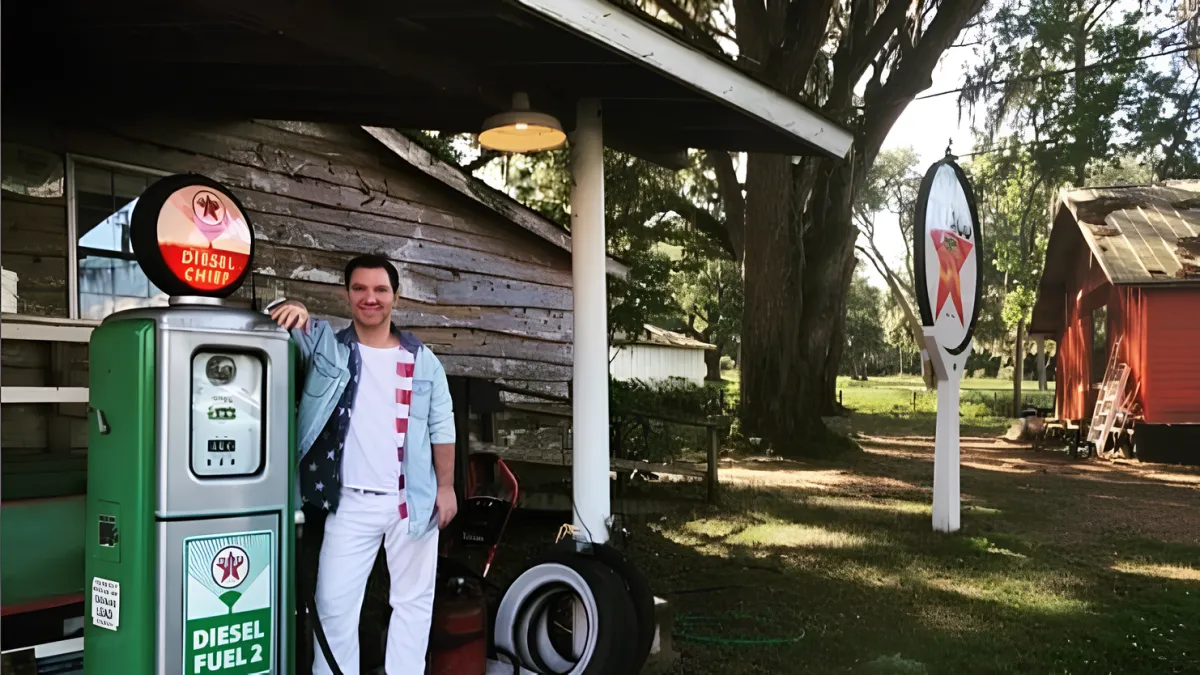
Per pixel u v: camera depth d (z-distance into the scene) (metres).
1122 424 17.38
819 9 16.27
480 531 4.33
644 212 20.36
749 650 4.98
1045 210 30.94
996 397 36.94
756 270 18.16
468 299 8.50
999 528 9.23
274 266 6.59
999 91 22.84
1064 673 4.73
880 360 69.81
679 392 25.20
